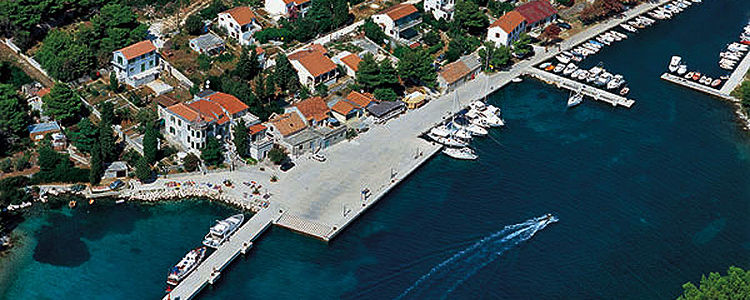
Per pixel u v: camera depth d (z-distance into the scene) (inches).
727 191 7652.6
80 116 7815.0
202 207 6958.7
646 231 6968.5
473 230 6850.4
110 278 6151.6
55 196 6983.3
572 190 7495.1
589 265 6505.9
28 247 6432.1
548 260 6530.5
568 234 6850.4
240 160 7504.9
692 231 7017.7
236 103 7736.2
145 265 6299.2
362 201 7076.8
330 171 7485.2
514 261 6496.1
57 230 6633.9
